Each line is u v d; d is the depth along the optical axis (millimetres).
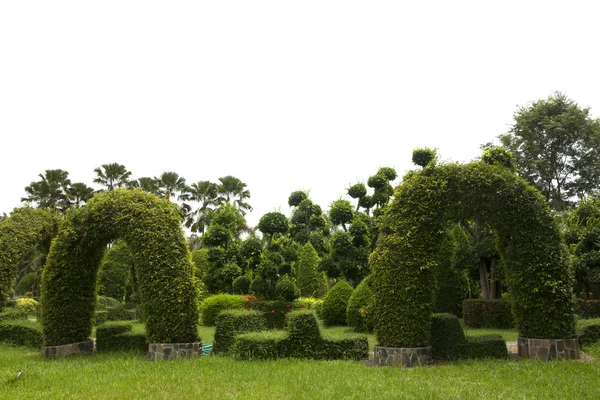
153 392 5910
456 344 8445
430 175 8750
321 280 20531
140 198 9625
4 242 12406
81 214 9672
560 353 8133
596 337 9328
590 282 13367
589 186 24094
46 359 8992
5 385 6289
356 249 15281
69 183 32438
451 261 15570
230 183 35188
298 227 20531
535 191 8656
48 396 5715
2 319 12617
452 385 6129
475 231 15344
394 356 7988
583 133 23688
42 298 9703
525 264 8469
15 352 10242
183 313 8781
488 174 8539
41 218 13375
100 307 18141
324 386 6062
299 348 8422
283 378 6574
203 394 5773
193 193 34250
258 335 8703
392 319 8188
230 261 17125
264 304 13516
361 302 12438
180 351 8641
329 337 8727
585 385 6008
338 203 16656
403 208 8594
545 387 6047
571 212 16656
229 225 17781
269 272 13945
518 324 8773
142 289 8938
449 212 8531
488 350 8336
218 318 9500
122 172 31812
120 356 8914
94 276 10250
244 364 7750
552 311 8297
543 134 24375
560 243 8516
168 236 9109
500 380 6422
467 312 14438
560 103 24422
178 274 8922
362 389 5852
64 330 9562
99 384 6387
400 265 8281
